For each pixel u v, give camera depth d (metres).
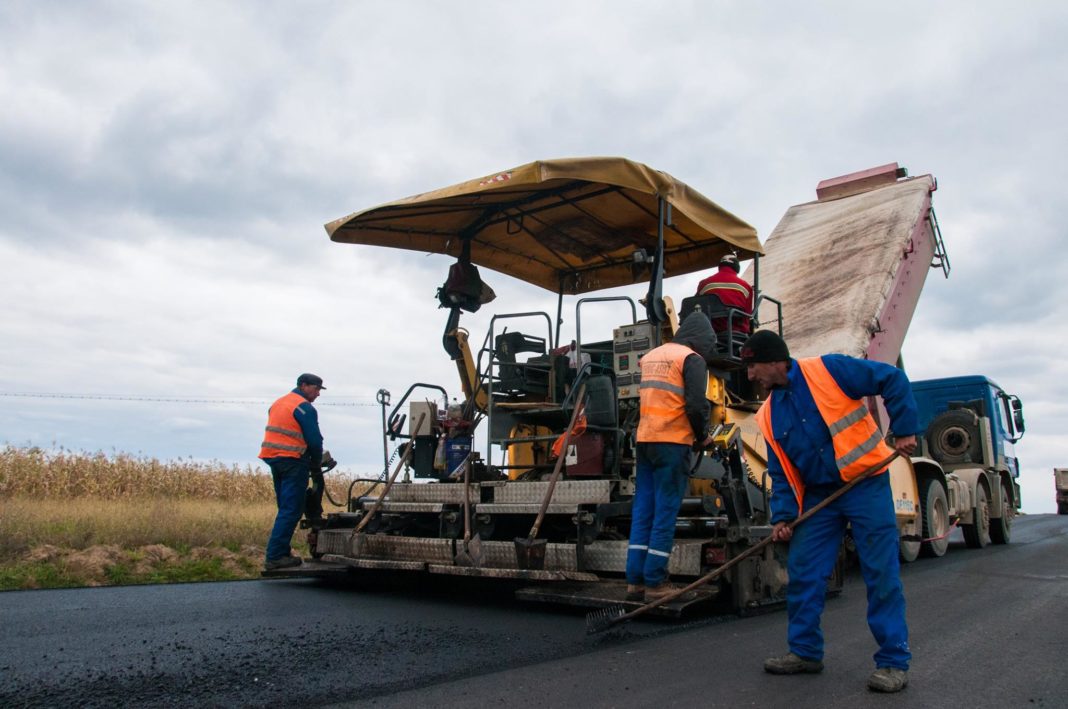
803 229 11.43
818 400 3.76
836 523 3.82
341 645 4.41
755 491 6.33
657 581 5.11
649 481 5.36
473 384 7.45
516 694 3.41
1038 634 4.75
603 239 7.71
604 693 3.42
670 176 6.25
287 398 7.79
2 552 7.67
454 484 6.69
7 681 3.58
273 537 7.60
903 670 3.50
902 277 10.07
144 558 8.02
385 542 6.78
